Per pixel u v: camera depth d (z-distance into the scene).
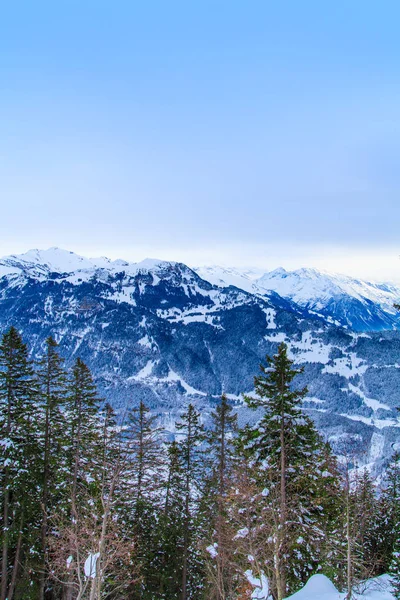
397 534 37.12
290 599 23.91
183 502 40.56
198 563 39.72
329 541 27.70
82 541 23.67
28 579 34.72
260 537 24.67
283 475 28.69
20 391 35.25
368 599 25.91
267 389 30.75
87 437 37.50
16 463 34.09
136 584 37.47
